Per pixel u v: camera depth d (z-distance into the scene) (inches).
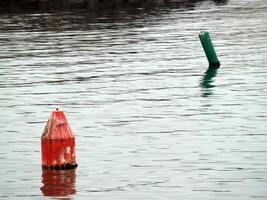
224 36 4594.0
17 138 1909.4
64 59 3646.7
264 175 1498.5
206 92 2571.4
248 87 2652.6
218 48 3946.9
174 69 3196.4
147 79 2928.2
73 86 2795.3
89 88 2736.2
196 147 1755.7
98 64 3430.1
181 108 2282.2
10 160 1668.3
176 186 1434.5
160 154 1695.4
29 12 6781.5
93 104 2399.1
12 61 3609.7
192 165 1589.6
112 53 3846.0
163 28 5157.5
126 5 7500.0
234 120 2073.1
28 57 3754.9
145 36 4660.4
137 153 1710.1
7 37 4785.9
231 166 1573.6
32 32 5064.0
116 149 1756.9
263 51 3754.9
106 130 1984.5
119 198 1362.0
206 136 1873.8
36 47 4192.9
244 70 3097.9
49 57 3737.7
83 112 2261.3
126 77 2997.0
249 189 1403.8
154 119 2119.8
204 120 2084.2
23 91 2694.4
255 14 6412.4
